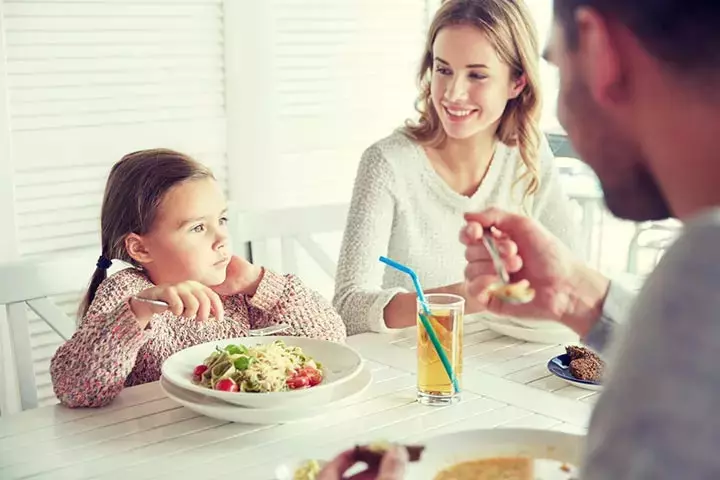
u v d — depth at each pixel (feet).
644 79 1.89
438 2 10.12
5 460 3.80
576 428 4.09
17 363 5.65
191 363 4.74
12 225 7.88
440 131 6.92
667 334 1.69
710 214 1.79
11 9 7.65
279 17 9.12
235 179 9.14
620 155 2.07
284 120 9.33
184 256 5.65
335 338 5.62
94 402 4.40
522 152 6.95
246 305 5.90
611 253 11.16
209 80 8.82
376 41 9.80
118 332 4.48
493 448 3.55
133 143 8.45
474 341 5.40
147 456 3.83
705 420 1.61
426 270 7.04
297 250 9.55
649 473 1.63
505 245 3.41
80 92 8.11
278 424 4.16
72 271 5.79
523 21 6.50
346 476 2.72
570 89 2.07
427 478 3.38
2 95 7.69
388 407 4.36
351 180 9.88
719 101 1.81
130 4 8.26
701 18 1.77
